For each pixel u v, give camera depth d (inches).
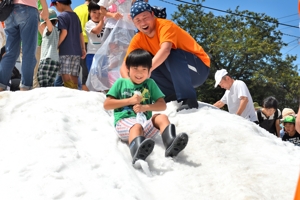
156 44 170.1
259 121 247.3
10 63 180.5
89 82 205.2
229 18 1229.7
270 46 1127.0
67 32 215.5
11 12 176.4
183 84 168.1
